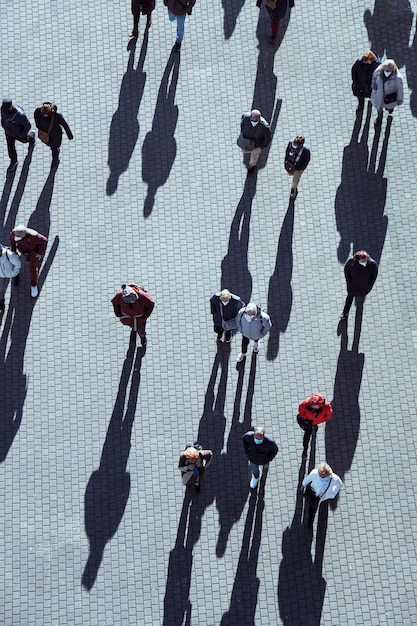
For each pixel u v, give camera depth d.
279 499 16.03
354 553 15.63
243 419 16.61
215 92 19.47
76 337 17.25
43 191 18.53
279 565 15.57
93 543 15.71
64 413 16.67
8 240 18.12
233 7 20.25
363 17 20.16
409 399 16.70
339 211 18.30
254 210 18.30
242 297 17.55
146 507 15.97
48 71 19.69
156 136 19.03
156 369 16.98
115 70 19.67
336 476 14.69
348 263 16.14
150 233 18.11
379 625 15.16
